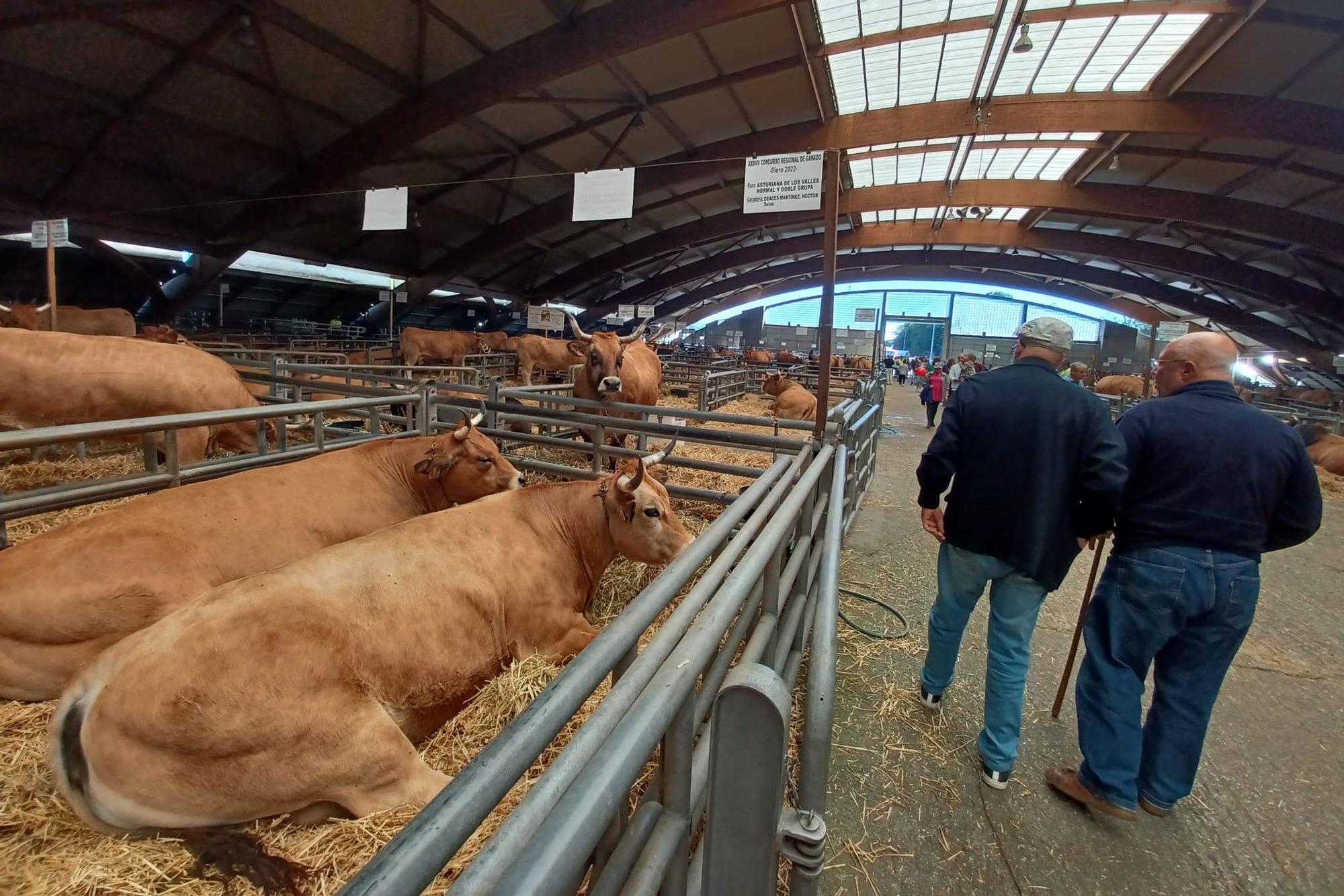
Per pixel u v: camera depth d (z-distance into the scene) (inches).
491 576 87.4
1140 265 968.3
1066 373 478.9
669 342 1470.2
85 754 58.4
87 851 57.7
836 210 126.9
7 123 351.9
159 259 595.2
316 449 158.4
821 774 45.7
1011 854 77.5
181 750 58.6
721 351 1085.8
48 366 160.2
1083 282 1144.8
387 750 65.5
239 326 742.5
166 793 59.1
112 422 108.5
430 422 181.9
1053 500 80.7
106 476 165.6
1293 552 209.6
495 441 188.7
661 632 40.2
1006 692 86.7
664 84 432.8
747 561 53.2
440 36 344.2
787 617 82.1
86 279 608.4
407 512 124.6
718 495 161.6
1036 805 85.8
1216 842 81.0
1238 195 597.0
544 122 467.8
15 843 58.1
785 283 1486.2
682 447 266.2
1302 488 76.3
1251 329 993.5
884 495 250.7
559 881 24.3
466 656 81.7
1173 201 619.5
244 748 59.8
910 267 1275.8
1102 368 1343.5
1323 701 116.4
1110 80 430.0
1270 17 334.0
